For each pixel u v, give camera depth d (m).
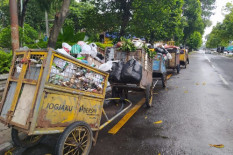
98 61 5.83
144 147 3.45
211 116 4.93
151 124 4.50
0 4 24.22
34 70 2.58
